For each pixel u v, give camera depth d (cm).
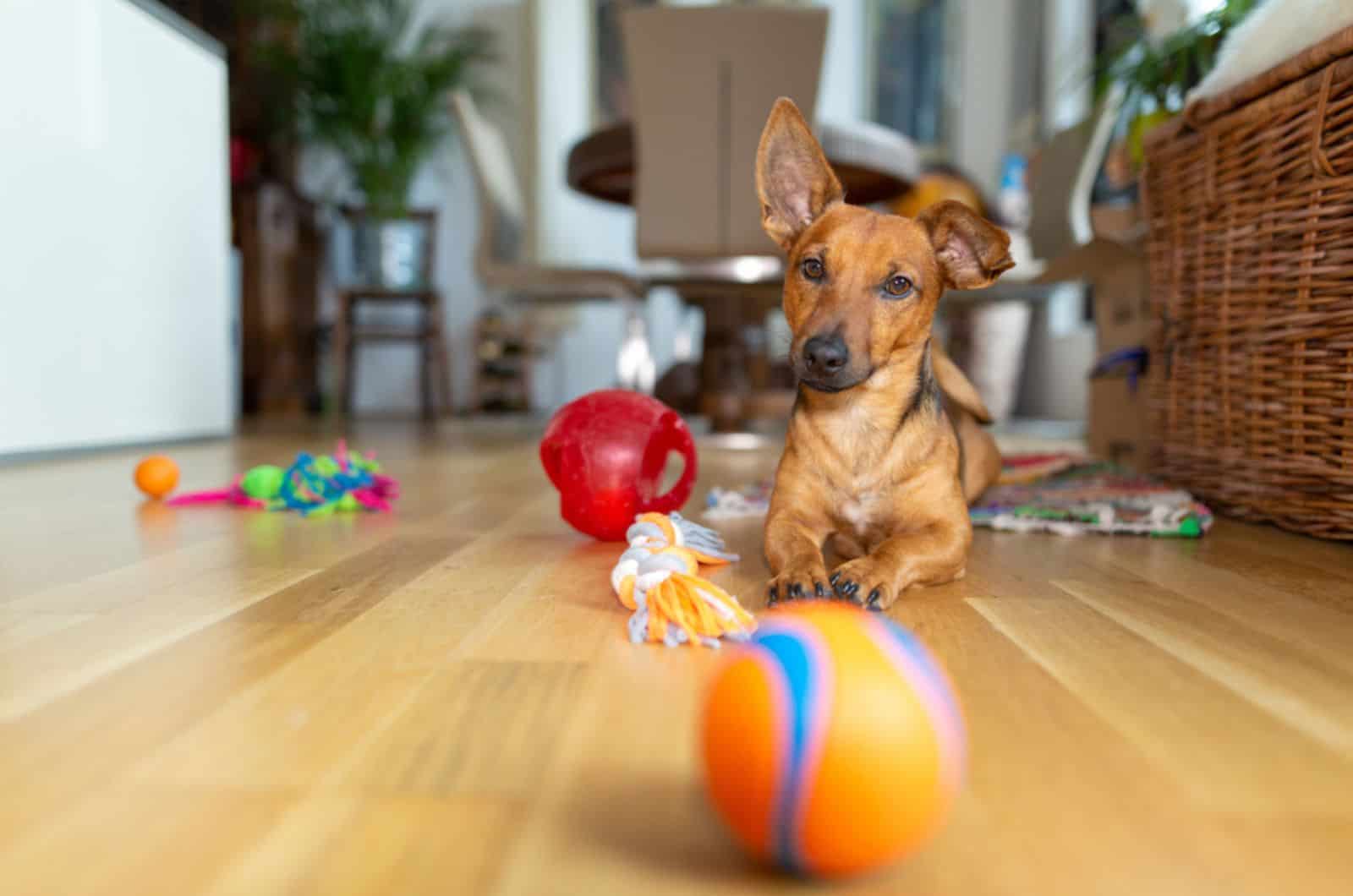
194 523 206
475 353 759
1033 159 490
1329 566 164
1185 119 217
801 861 58
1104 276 320
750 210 371
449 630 120
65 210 335
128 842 66
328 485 223
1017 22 720
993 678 103
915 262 150
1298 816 71
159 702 93
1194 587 147
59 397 337
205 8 695
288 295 702
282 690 97
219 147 430
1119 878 62
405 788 74
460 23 769
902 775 56
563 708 92
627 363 460
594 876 62
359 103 677
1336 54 166
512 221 519
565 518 183
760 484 268
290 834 67
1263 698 97
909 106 750
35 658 107
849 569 130
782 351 613
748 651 65
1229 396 215
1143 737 86
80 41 337
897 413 154
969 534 155
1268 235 193
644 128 368
